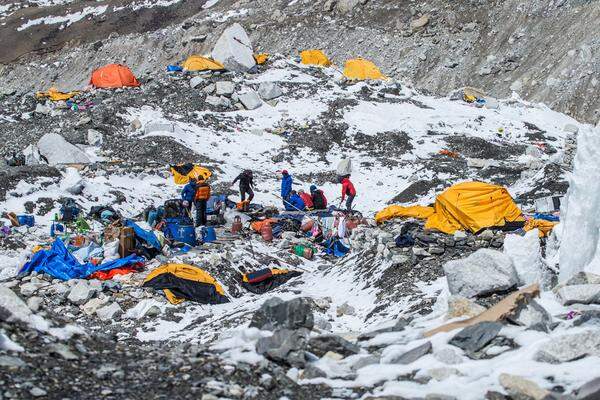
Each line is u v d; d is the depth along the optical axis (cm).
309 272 1744
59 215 2083
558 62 5775
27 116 3634
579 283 875
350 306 1292
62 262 1570
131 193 2438
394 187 2992
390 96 4169
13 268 1648
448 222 1526
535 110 4353
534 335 718
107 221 2089
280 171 3170
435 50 6694
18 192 2180
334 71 4512
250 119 3738
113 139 3234
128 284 1499
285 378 664
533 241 979
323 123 3700
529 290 838
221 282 1563
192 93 3872
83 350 708
